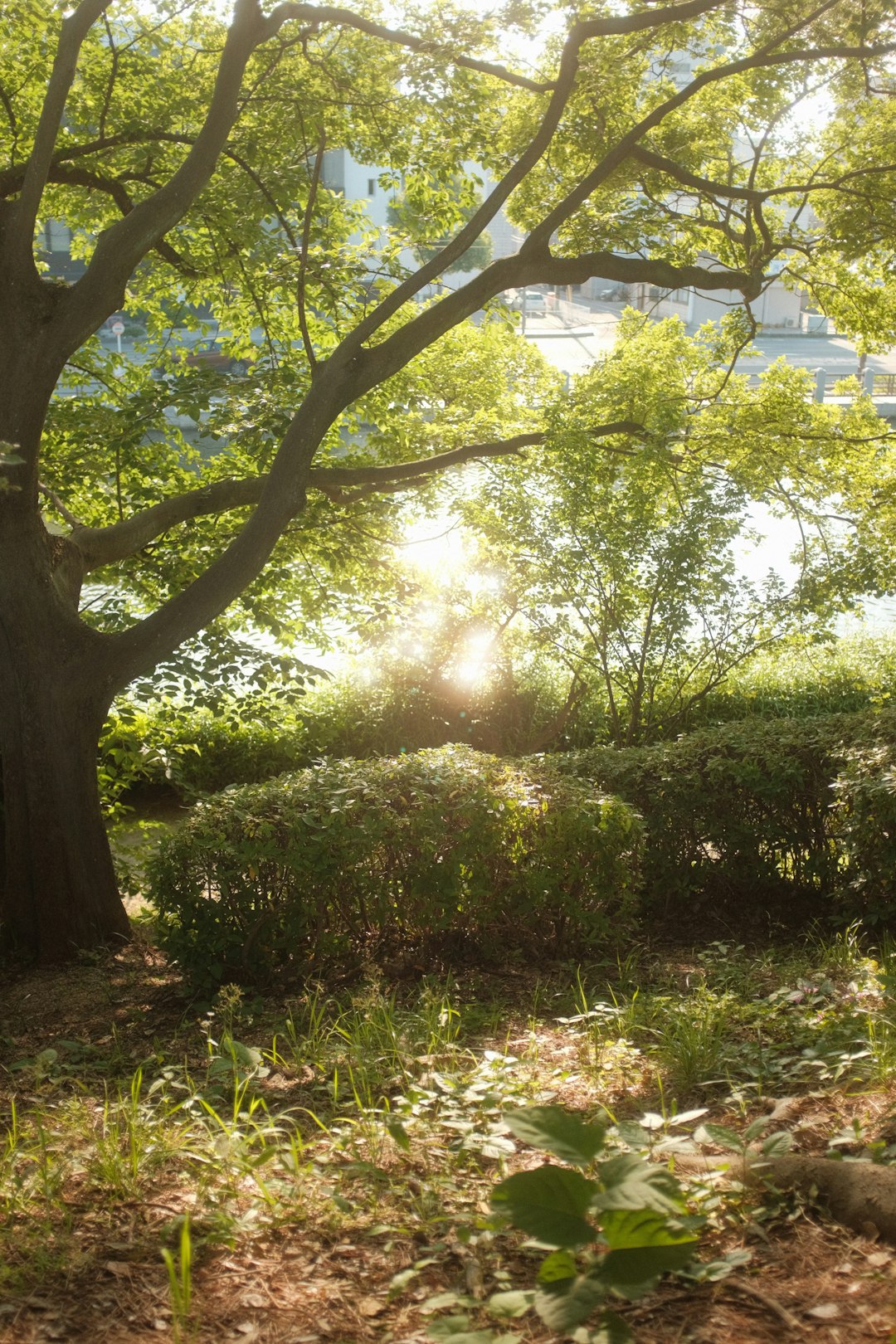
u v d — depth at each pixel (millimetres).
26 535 7555
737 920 7719
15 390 7449
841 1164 2855
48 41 9641
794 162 11516
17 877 7699
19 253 7418
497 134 10664
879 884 6984
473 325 13344
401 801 6500
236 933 6277
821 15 9211
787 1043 4414
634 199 11227
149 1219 3057
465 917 6648
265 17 8508
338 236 11602
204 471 11430
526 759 7453
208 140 7672
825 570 10805
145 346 12695
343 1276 2717
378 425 12156
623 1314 2396
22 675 7617
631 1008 5117
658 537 10781
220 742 12664
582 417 11125
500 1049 4848
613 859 6758
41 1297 2643
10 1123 4211
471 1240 2795
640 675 11023
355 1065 4562
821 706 14211
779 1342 2242
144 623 7953
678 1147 2770
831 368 41656
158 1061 5105
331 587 11758
